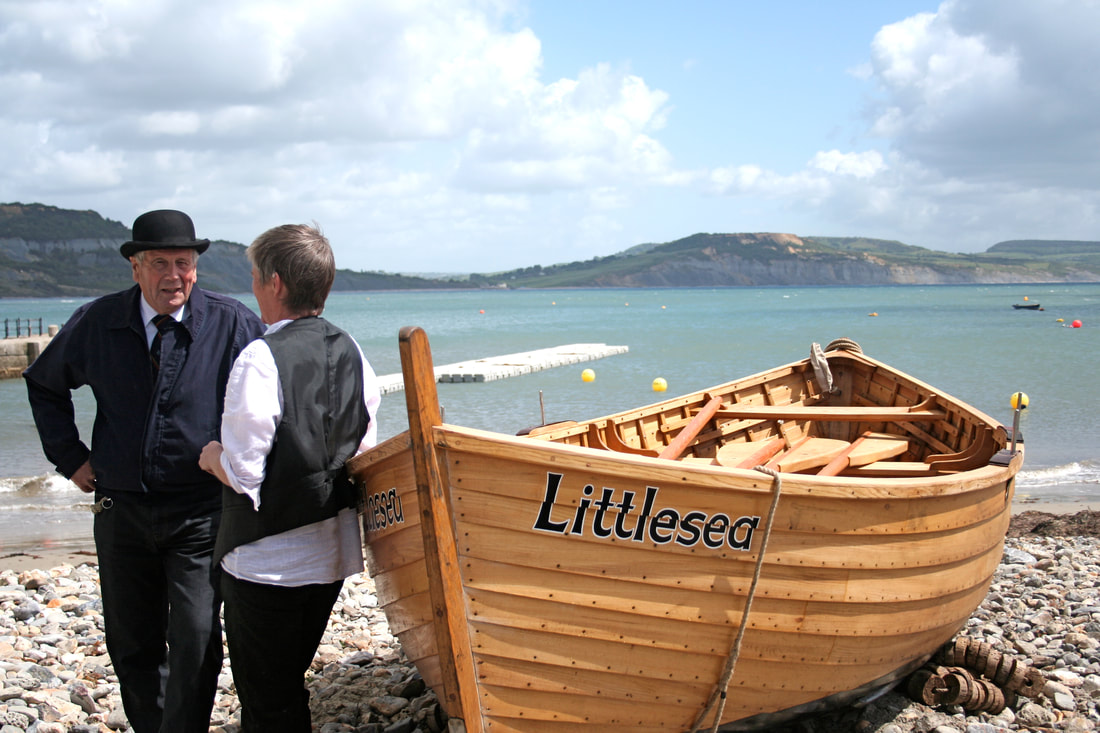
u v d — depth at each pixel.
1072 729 4.47
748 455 6.63
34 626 6.50
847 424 8.08
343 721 4.57
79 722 4.69
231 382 3.03
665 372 28.77
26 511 11.49
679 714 3.67
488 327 67.12
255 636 3.25
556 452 3.19
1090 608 6.55
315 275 3.27
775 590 3.57
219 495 3.58
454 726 3.29
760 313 88.25
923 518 3.95
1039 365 29.95
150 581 3.67
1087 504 11.46
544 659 3.36
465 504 3.17
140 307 3.57
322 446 3.17
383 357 37.44
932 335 47.91
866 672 4.12
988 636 6.00
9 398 26.00
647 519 3.34
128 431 3.51
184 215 3.56
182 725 3.39
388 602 3.78
